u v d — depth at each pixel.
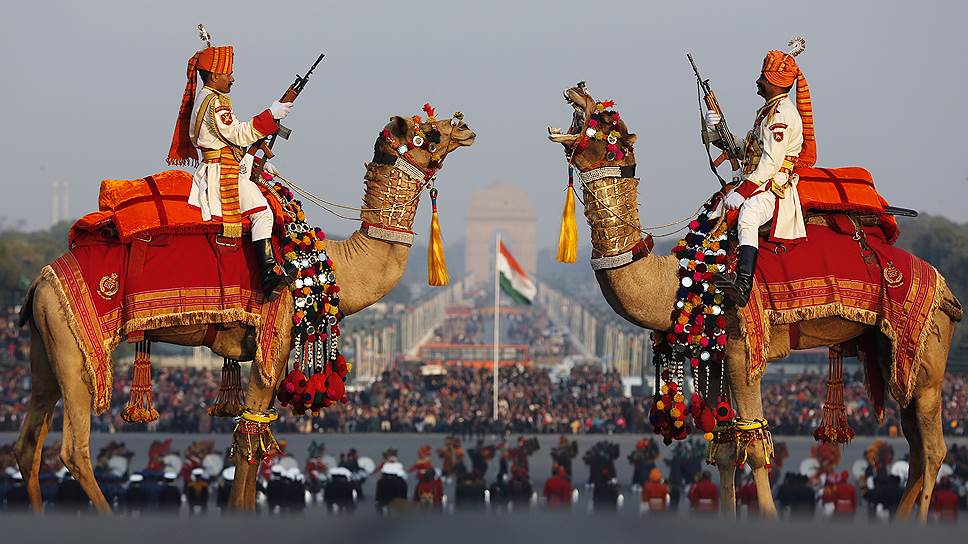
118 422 134.88
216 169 28.27
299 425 135.12
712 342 28.38
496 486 67.00
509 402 156.25
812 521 11.04
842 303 28.70
